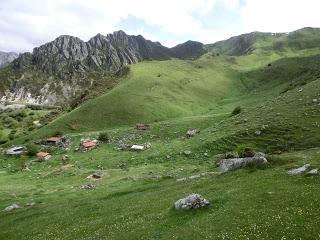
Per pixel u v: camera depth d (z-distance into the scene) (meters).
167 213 39.81
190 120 175.75
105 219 45.03
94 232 40.38
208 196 43.91
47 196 76.06
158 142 145.38
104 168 114.81
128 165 112.69
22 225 52.56
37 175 114.75
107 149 145.62
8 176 120.19
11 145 192.88
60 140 174.62
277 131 98.25
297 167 49.47
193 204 38.94
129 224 39.75
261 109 124.00
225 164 62.81
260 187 42.34
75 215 51.53
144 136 159.50
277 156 61.47
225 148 102.56
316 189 37.16
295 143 89.81
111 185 78.00
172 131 161.88
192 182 57.62
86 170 110.12
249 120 115.69
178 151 112.12
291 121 101.12
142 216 42.31
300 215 31.31
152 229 35.72
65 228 45.78
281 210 33.16
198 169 79.31
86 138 170.88
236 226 31.62
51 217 53.41
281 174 46.97
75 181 93.44
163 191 56.00
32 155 159.00
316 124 95.00
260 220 31.78
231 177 52.81
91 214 50.34
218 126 124.94
